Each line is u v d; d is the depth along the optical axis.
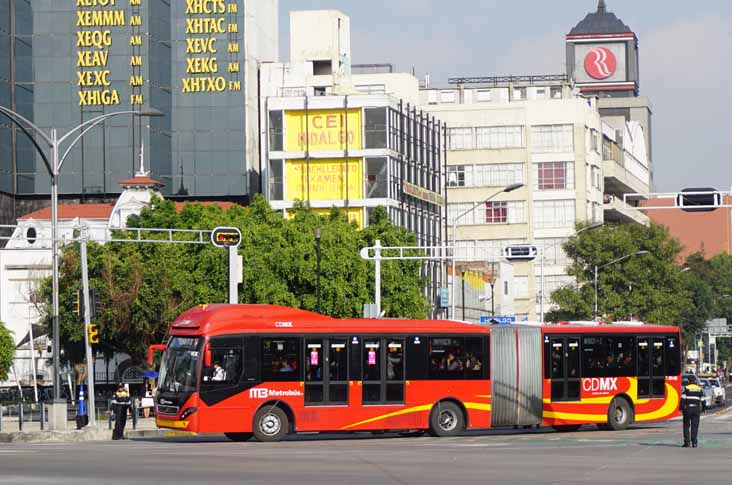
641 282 122.38
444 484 28.77
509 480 29.80
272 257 83.50
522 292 152.62
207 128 141.88
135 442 49.28
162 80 141.12
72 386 99.00
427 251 124.75
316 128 120.12
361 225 118.94
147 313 86.44
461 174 157.12
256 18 146.00
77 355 92.62
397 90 152.25
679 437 48.75
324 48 144.75
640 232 124.38
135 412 58.41
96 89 139.88
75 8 139.88
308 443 45.84
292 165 120.31
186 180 141.75
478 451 40.19
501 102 156.38
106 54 139.88
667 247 124.00
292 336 47.56
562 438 48.25
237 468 33.25
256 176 145.50
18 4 139.50
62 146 139.62
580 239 123.69
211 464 34.69
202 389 46.44
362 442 46.25
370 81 152.75
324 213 119.50
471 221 156.62
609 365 53.34
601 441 46.03
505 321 57.47
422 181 130.62
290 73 144.62
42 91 140.00
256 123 145.75
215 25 142.38
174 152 142.12
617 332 53.62
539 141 156.25
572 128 155.62
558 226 155.38
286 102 120.38
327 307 84.38
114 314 86.31
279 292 83.19
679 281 124.69
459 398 49.84
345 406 47.94
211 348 46.66
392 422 48.62
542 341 51.81
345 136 119.69
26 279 115.25
